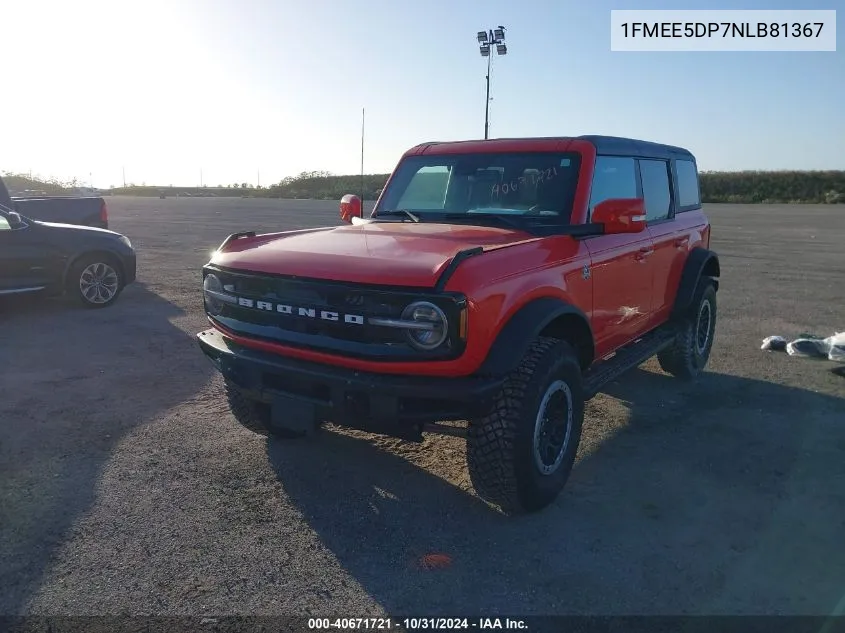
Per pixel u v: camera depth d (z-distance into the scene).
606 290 4.71
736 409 5.78
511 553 3.54
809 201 57.59
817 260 15.98
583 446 4.97
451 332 3.34
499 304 3.55
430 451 4.79
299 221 27.02
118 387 6.05
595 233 4.41
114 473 4.37
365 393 3.50
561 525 3.83
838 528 3.82
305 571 3.36
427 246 3.90
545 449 3.91
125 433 5.02
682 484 4.36
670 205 6.21
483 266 3.53
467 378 3.47
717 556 3.53
